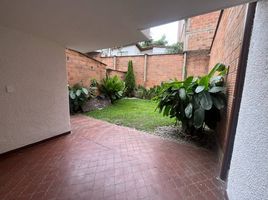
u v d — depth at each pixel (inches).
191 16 74.3
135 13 71.7
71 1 61.5
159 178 77.8
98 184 72.5
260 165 41.4
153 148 110.7
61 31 97.9
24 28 93.5
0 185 71.0
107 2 61.8
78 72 234.2
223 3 60.8
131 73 359.9
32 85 108.3
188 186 72.6
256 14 53.5
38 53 110.1
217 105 104.5
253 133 47.2
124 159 95.0
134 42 120.3
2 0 60.9
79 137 129.0
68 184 72.1
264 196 38.7
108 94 273.1
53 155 98.6
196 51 296.5
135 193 67.5
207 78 110.6
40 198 63.7
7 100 96.1
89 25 87.0
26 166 86.1
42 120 116.3
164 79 335.3
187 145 117.5
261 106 43.3
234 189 59.1
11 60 96.3
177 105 125.6
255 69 49.8
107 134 135.9
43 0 60.9
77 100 209.8
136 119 180.9
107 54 488.7
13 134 100.2
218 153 102.7
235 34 89.5
